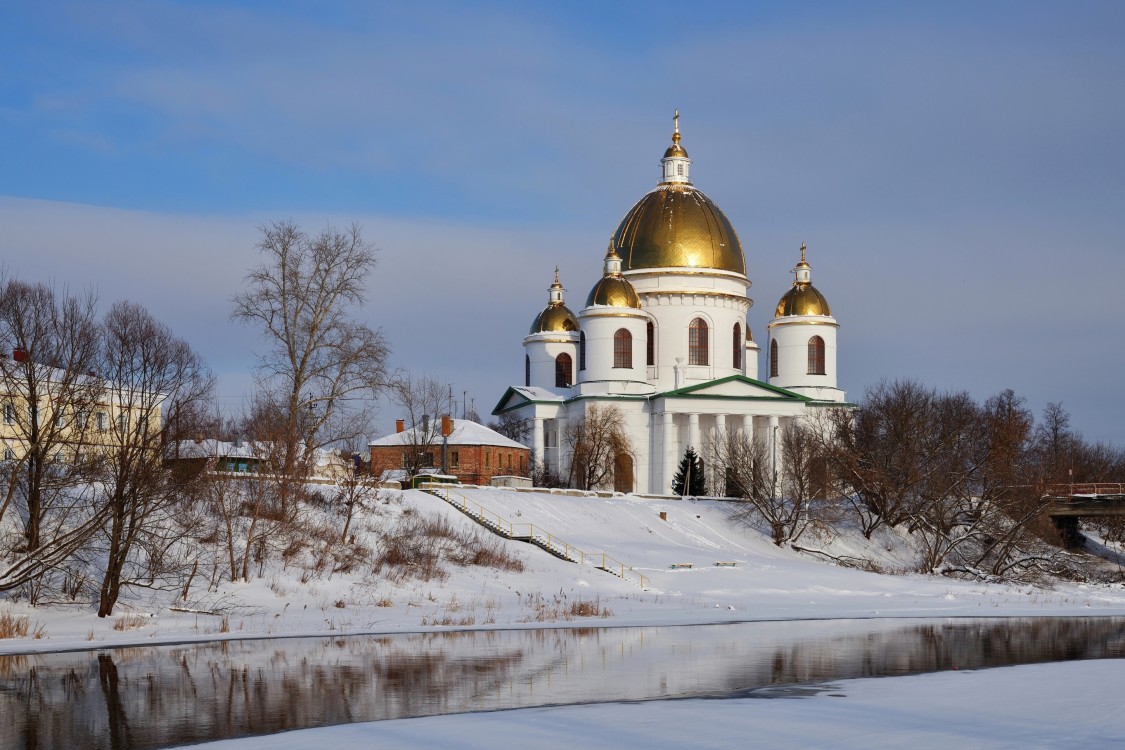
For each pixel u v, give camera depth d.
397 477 101.62
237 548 59.22
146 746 24.42
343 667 35.53
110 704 29.27
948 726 25.67
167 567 52.03
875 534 94.88
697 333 124.56
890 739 24.30
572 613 53.56
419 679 33.00
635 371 121.56
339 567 60.25
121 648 40.56
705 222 126.25
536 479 117.69
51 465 52.88
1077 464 150.75
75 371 50.47
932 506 89.50
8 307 50.41
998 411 112.94
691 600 62.09
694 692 30.59
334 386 71.94
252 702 29.36
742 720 26.34
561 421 125.38
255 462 70.75
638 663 36.56
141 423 50.22
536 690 30.98
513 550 71.62
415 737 24.69
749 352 142.75
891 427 95.38
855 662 37.06
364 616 51.16
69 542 48.47
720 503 98.38
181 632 45.19
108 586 48.44
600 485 115.12
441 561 65.44
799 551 88.69
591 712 27.38
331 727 25.84
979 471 95.38
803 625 50.41
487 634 45.56
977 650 41.06
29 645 41.09
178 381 53.09
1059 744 23.77
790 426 114.81
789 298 129.62
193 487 54.62
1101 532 120.50
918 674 34.12
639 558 75.81
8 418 53.62
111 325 52.22
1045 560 86.00
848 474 94.75
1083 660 37.88
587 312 122.06
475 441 113.06
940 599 67.00
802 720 26.34
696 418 119.06
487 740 24.33
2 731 26.11
